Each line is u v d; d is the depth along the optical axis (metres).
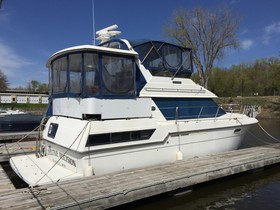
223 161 8.20
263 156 9.19
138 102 7.75
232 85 58.03
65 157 7.13
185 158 8.51
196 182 6.76
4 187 6.15
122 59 7.49
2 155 9.15
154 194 5.96
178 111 8.79
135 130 7.32
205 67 27.75
